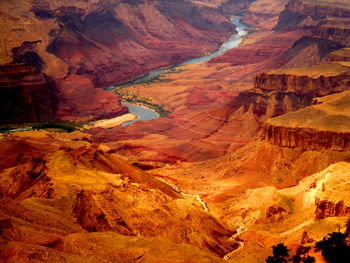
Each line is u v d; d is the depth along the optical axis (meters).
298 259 49.12
